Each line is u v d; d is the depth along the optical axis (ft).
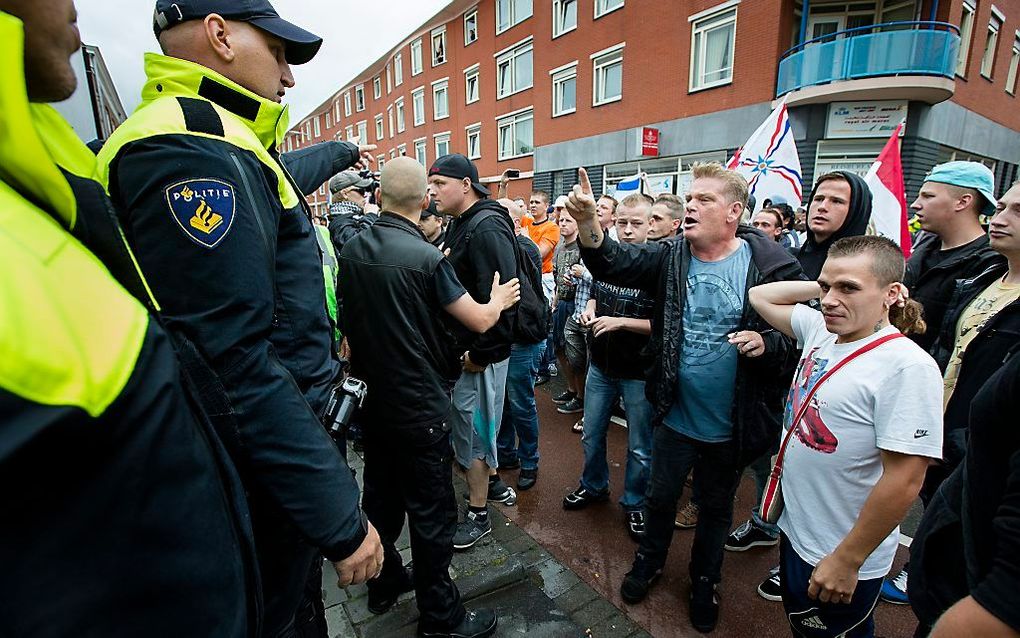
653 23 40.52
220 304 2.67
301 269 3.66
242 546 2.40
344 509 3.04
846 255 4.39
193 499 1.92
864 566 4.43
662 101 40.86
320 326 3.84
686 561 7.81
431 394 5.50
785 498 4.97
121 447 1.63
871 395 4.26
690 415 6.42
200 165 2.74
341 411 3.89
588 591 7.08
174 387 1.92
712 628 6.43
